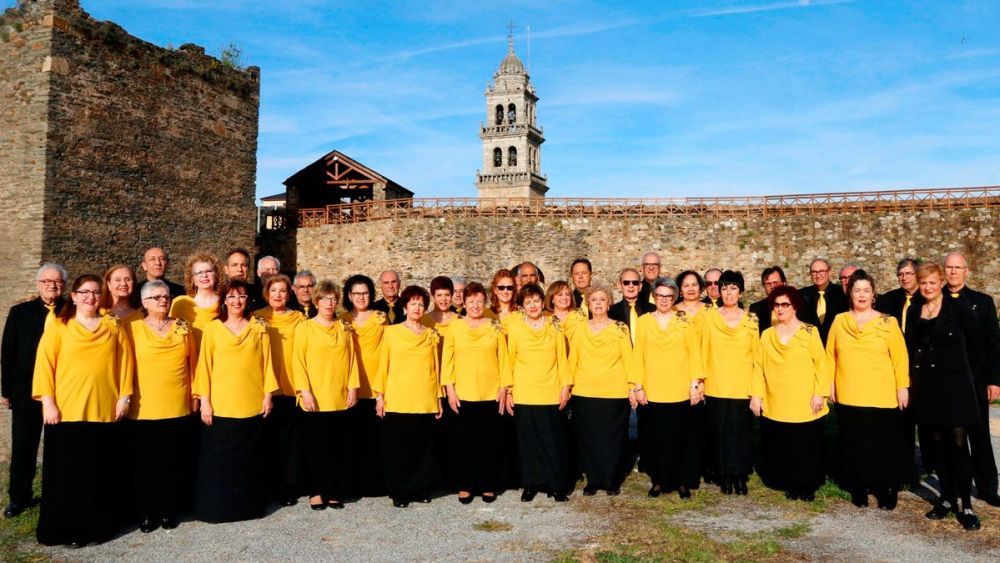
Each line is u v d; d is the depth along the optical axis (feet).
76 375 18.58
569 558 17.25
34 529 20.13
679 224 78.43
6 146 52.11
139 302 21.25
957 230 70.28
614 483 22.77
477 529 19.62
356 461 22.95
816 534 18.85
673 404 22.63
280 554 17.78
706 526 19.62
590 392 22.99
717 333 22.98
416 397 22.02
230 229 67.46
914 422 22.06
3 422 44.50
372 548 18.15
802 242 75.41
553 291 24.43
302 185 94.99
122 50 56.85
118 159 56.44
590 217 79.51
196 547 18.33
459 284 26.71
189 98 63.21
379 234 81.76
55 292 22.24
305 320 22.38
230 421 20.27
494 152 164.76
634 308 25.93
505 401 23.17
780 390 22.17
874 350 21.03
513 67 164.04
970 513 19.25
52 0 51.29
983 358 20.58
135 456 19.67
